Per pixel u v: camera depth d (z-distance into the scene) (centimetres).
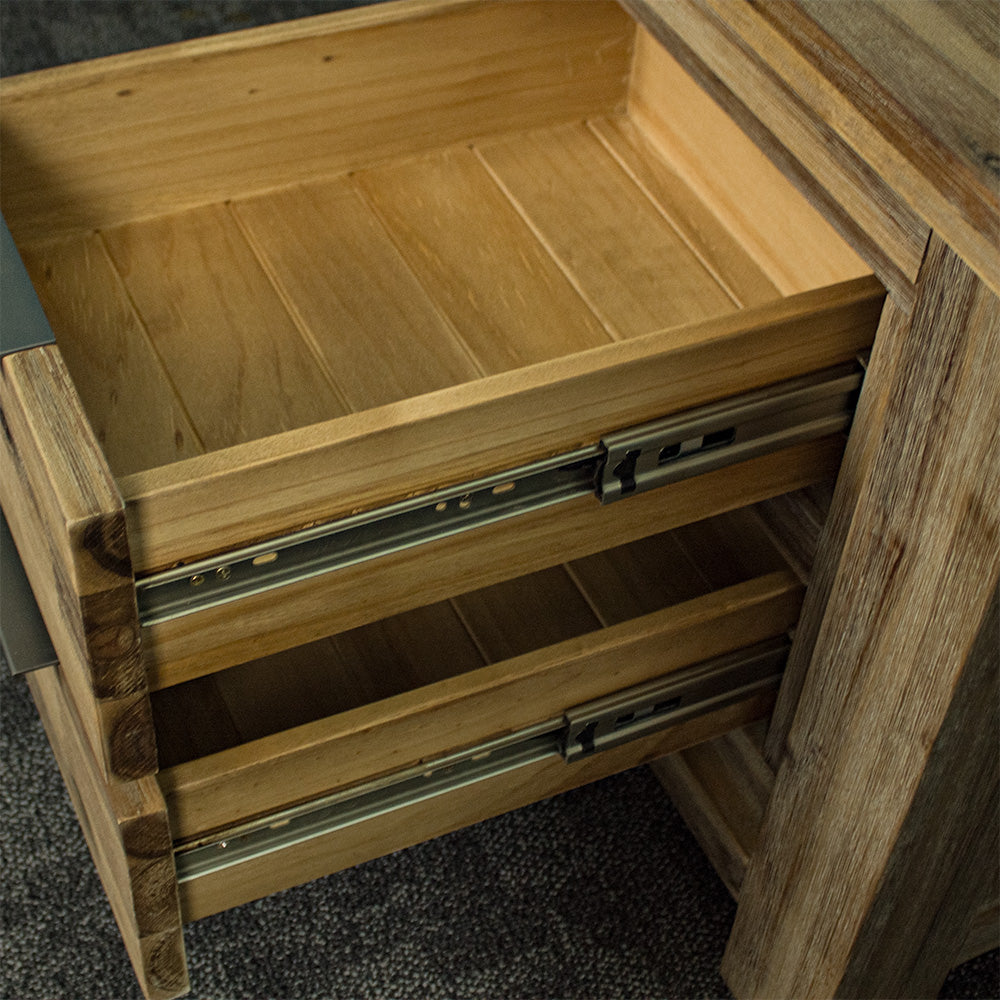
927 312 72
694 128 111
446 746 90
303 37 102
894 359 77
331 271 105
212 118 104
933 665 78
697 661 96
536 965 115
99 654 70
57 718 107
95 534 64
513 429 75
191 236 107
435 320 101
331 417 94
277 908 117
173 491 67
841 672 89
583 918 118
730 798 115
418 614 102
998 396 68
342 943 115
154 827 79
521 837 123
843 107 69
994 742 84
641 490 83
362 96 108
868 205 73
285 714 95
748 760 110
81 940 114
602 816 125
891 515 79
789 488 91
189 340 99
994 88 66
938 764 82
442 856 121
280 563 75
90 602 67
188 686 96
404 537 78
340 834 91
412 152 115
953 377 71
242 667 98
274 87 104
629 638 90
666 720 98
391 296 103
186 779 80
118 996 111
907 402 76
